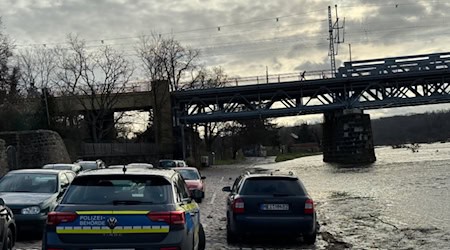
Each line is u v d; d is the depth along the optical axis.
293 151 161.88
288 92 75.81
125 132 80.25
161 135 71.56
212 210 20.47
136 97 72.19
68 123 56.44
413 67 71.69
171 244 6.96
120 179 7.52
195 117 74.00
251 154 143.38
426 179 36.16
